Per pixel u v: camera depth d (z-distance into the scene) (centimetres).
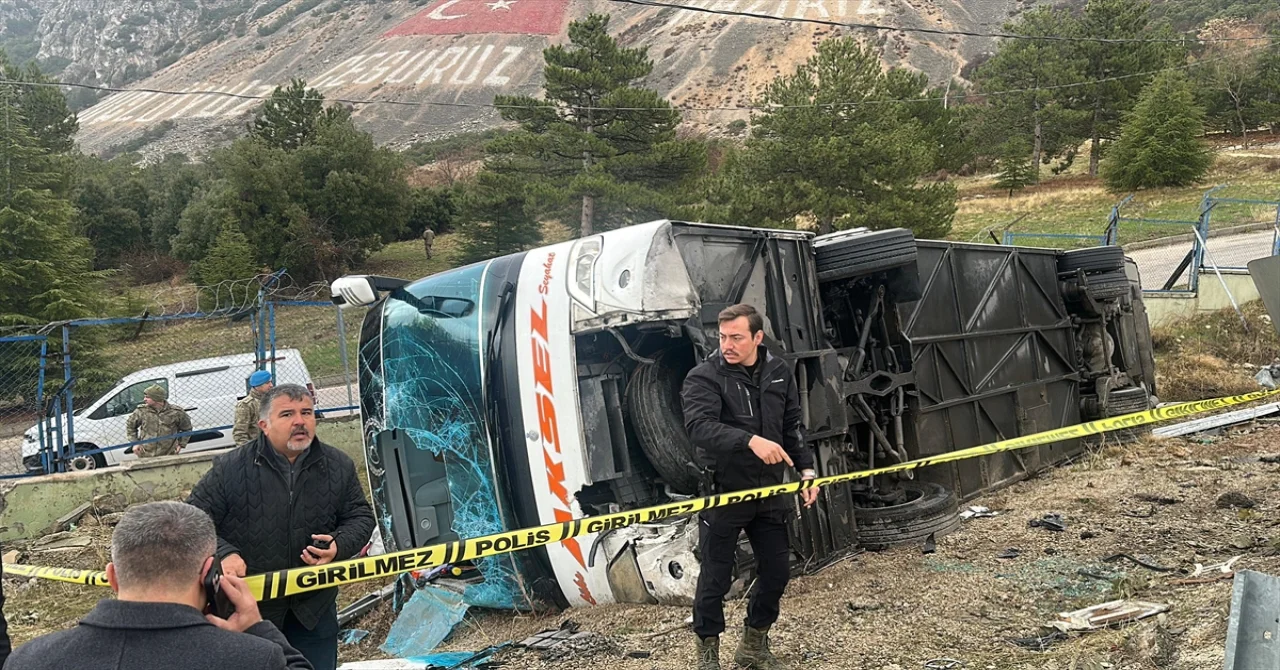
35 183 2753
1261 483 752
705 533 406
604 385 567
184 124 16262
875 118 3281
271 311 1261
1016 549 619
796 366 591
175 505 223
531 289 571
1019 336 909
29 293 2641
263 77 19275
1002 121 5753
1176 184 4312
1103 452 960
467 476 593
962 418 801
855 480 683
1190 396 1376
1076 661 401
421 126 14375
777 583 414
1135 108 4578
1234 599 273
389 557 333
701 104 14338
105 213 5156
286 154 4638
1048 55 5556
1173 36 6216
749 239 598
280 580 312
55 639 208
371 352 652
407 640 605
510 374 570
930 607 513
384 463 625
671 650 472
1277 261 462
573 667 468
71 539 975
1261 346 1575
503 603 602
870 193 3247
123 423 1497
